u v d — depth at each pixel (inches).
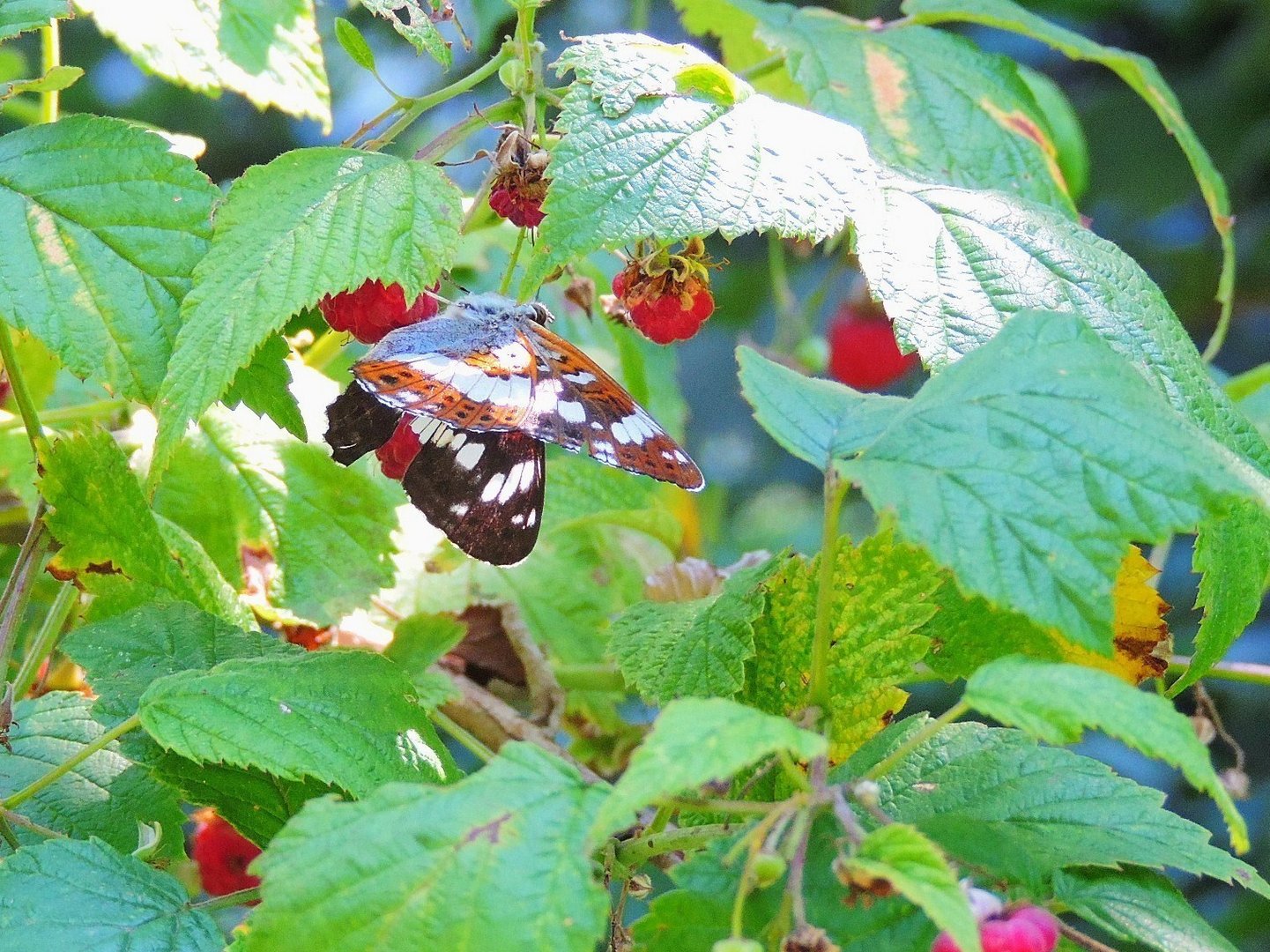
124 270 25.0
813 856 23.9
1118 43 45.4
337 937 23.1
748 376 24.5
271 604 27.0
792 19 28.0
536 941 23.0
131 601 25.9
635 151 24.9
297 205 25.0
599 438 25.6
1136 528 23.4
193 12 27.3
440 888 23.1
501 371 25.5
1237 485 23.5
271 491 27.2
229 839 27.4
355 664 25.0
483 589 28.5
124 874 24.2
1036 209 25.9
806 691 25.2
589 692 29.0
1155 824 24.2
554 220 24.8
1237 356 44.0
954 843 24.1
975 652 25.6
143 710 24.5
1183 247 43.5
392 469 26.1
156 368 25.0
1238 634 25.1
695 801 23.5
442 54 25.5
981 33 44.6
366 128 25.6
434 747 25.0
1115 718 23.2
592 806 23.3
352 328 25.7
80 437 25.8
